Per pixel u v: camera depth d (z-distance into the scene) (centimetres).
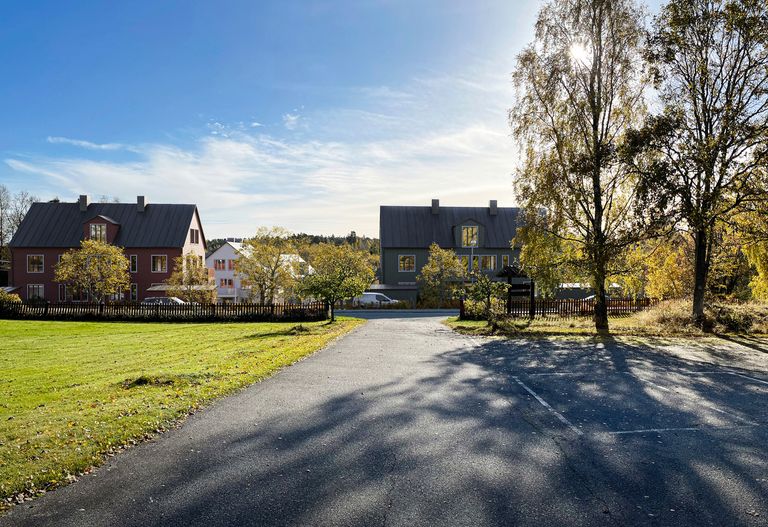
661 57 2016
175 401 759
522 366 1174
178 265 4412
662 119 1881
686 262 3161
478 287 2223
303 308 2800
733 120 1861
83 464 513
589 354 1395
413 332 2048
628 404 804
